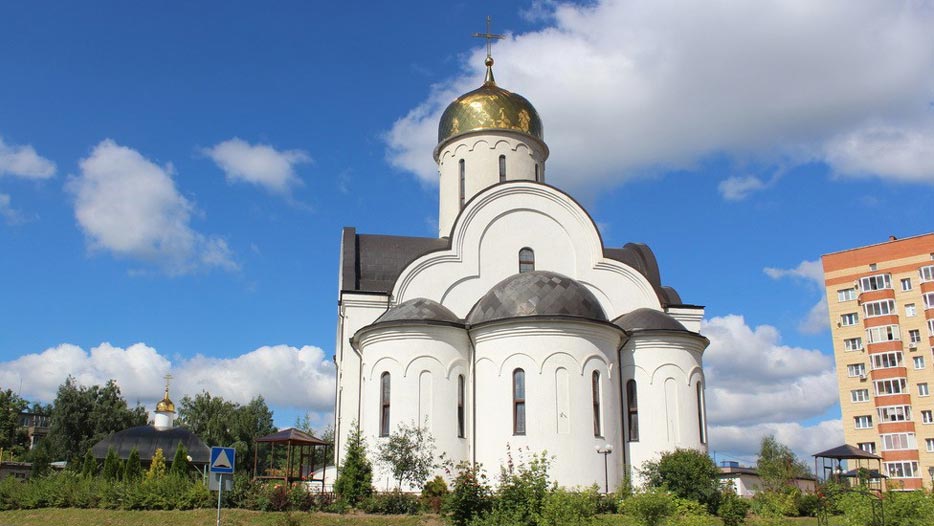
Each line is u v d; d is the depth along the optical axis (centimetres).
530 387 2642
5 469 5912
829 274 6344
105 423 6688
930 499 1852
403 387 2738
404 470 2566
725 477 3052
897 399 5712
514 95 3812
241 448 7225
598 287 3309
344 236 3444
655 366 2933
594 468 2594
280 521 2227
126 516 2478
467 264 3247
